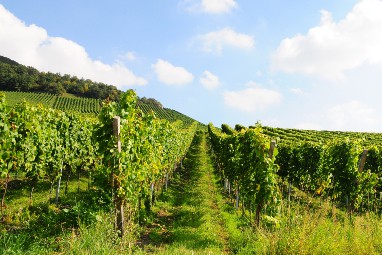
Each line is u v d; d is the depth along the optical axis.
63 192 14.10
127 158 8.27
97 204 8.83
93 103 114.94
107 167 8.05
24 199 11.88
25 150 10.34
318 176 16.09
